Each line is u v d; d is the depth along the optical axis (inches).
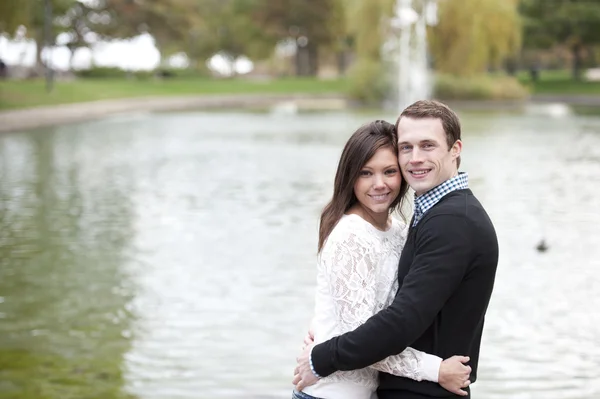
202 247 435.2
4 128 1272.1
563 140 1123.9
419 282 121.9
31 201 596.4
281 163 860.6
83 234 472.4
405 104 2150.6
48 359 267.1
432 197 130.0
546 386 244.8
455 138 130.6
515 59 3238.2
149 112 1891.0
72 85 2150.6
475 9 2059.5
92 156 925.2
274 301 333.7
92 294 344.8
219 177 740.7
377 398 136.1
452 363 124.6
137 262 402.6
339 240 129.5
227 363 263.3
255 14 3540.8
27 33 2235.5
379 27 2100.1
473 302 125.3
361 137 134.3
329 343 126.2
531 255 412.8
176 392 239.3
